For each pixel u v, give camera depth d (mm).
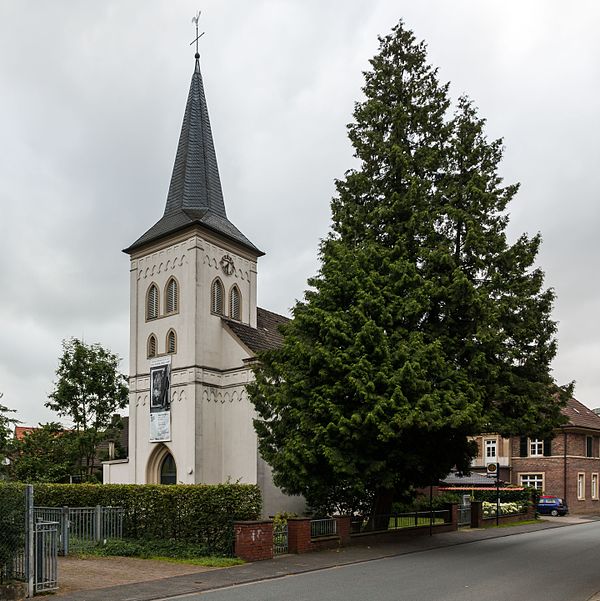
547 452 50812
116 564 16469
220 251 34156
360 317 20391
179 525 19047
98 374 38312
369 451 20031
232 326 33219
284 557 17859
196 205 35188
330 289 21453
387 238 23453
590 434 52656
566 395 22312
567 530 31438
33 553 12648
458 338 21500
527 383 21344
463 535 26312
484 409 20859
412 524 25328
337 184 25453
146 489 20172
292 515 24938
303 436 20359
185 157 36219
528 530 30859
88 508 19969
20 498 12703
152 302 34562
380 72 26000
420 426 18312
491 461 53156
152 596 12500
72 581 14086
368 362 19422
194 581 14078
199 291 32500
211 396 32094
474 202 22750
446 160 24406
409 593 12789
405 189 24391
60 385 37781
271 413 22875
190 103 37312
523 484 50812
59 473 34406
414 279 21344
